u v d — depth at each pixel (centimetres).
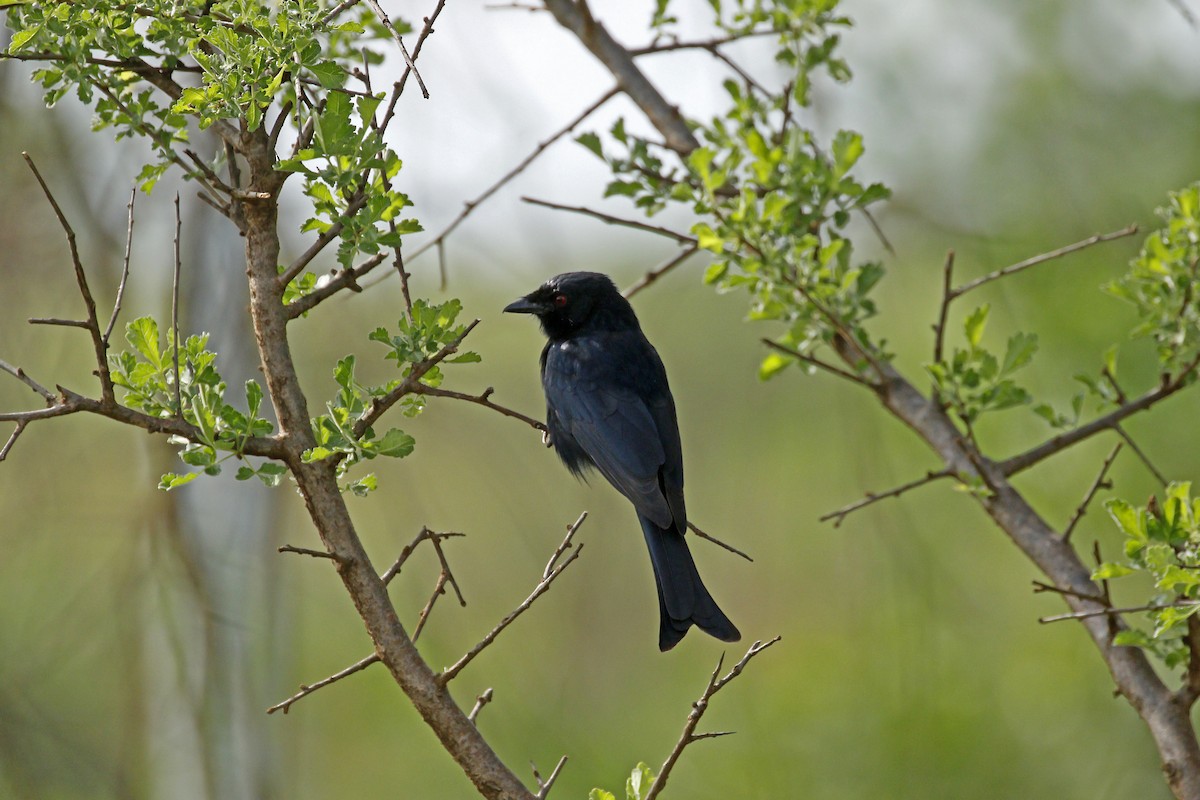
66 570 1440
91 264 1266
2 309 1250
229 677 1263
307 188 558
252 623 1271
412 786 1728
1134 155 1387
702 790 1659
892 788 1537
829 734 1633
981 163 1418
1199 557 620
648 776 598
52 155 1234
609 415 938
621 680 1733
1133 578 1391
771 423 1755
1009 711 1562
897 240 1442
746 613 1819
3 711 1256
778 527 1803
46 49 595
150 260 1267
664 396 977
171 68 622
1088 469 1320
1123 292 814
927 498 1543
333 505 569
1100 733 1548
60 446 1302
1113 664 723
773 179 795
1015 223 1391
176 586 1256
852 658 1688
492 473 1544
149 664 1274
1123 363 1278
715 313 1723
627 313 1020
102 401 522
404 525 1492
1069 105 1405
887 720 1568
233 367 1243
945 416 838
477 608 1650
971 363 823
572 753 1539
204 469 545
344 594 1596
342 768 1717
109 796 1287
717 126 854
